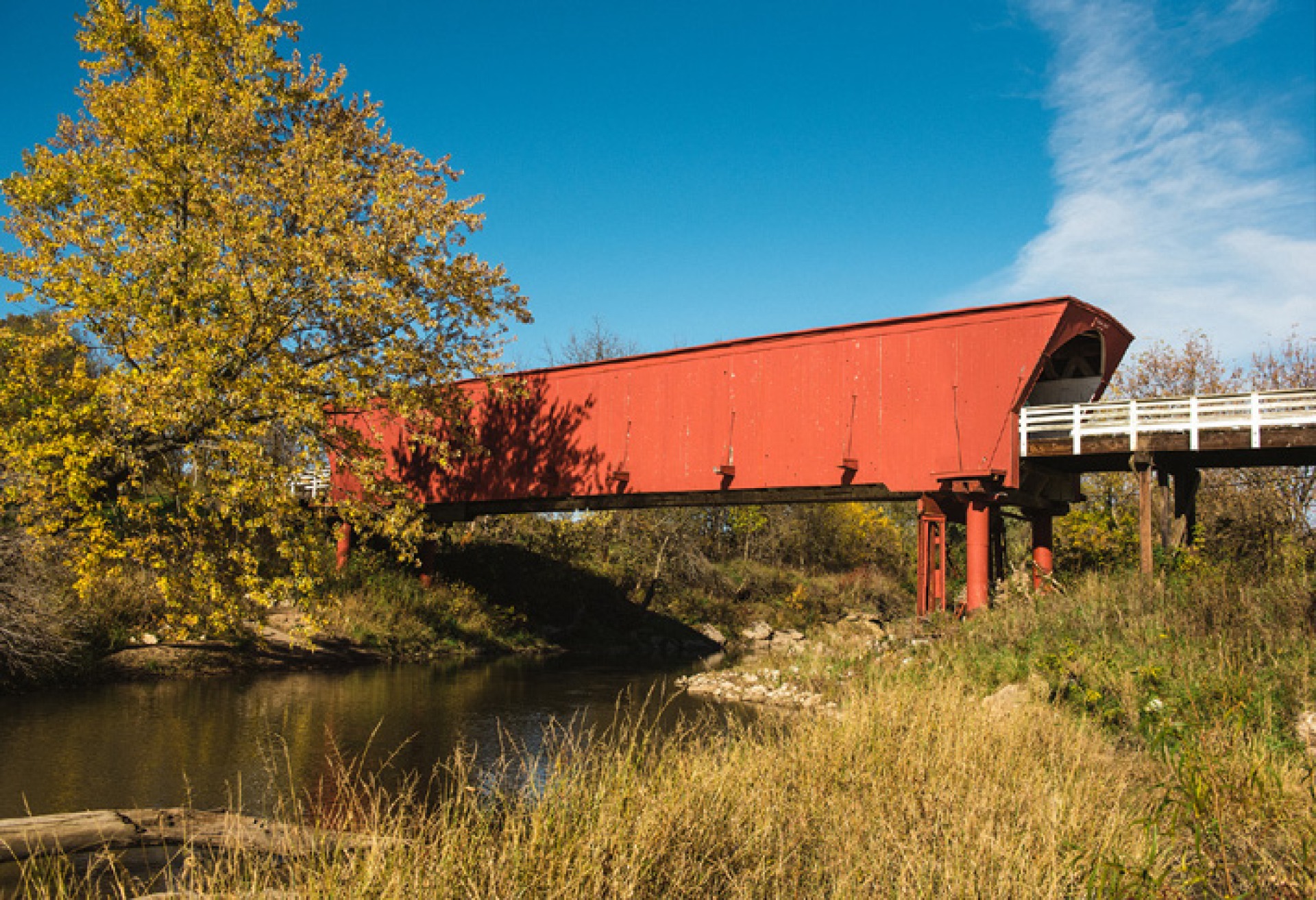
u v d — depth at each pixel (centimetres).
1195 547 1647
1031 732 751
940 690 941
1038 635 1315
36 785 816
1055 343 1664
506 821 492
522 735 1123
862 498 1908
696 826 482
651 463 2103
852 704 830
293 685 1547
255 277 1409
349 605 2153
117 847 578
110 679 1470
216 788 817
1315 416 1476
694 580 3888
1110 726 879
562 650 2691
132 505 1276
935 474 1717
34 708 1210
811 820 549
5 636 1316
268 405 1340
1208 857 488
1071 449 1655
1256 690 851
